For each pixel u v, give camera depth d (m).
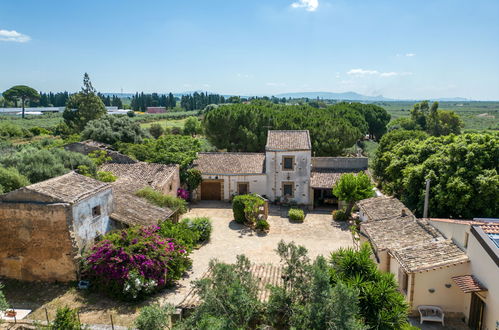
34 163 21.55
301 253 8.66
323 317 7.41
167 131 67.00
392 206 20.11
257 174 29.19
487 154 18.73
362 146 56.75
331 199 29.38
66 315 10.12
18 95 108.00
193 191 29.67
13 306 13.20
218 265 8.48
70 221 14.30
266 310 8.67
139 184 23.44
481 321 11.81
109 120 41.31
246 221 24.39
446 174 19.52
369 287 10.48
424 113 76.00
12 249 14.81
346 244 21.09
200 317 8.01
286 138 29.62
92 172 24.83
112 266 13.84
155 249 14.95
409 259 13.23
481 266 11.69
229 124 37.81
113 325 11.72
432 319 12.66
